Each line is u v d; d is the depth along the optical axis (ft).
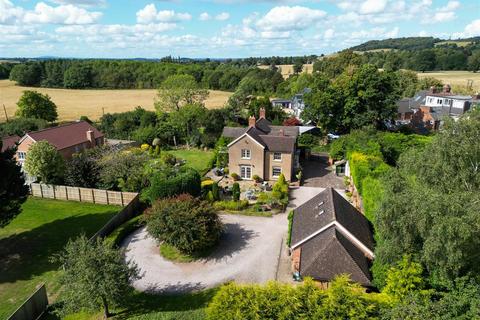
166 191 131.54
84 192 144.36
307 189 158.71
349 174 165.78
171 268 99.09
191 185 136.56
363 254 86.99
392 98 216.13
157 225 100.42
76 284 70.23
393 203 69.26
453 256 59.62
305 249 89.76
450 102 277.03
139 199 138.00
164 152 220.64
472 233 59.16
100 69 539.70
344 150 188.96
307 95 250.78
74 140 195.11
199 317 67.82
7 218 106.52
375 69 218.59
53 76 517.14
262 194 143.54
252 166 169.99
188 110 254.68
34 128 236.02
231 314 59.67
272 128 205.05
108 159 152.46
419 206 64.95
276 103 372.17
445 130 84.74
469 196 67.15
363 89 220.23
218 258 102.99
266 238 113.70
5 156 105.70
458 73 554.46
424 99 313.73
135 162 153.07
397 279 67.31
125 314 79.92
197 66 604.49
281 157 166.71
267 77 503.20
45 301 82.23
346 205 106.22
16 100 400.26
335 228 88.94
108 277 70.74
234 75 530.68
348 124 231.09
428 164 83.10
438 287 68.54
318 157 211.61
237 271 96.37
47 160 146.82
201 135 248.73
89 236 116.26
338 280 63.41
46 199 148.36
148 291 88.94
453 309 57.77
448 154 81.20
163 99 273.54
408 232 67.56
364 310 57.98
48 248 108.99
